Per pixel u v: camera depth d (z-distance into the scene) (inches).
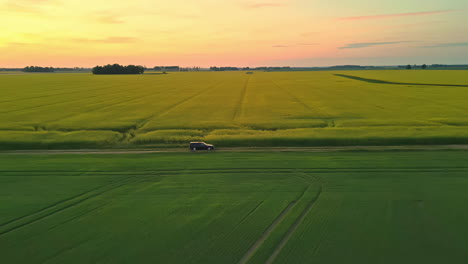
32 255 716.0
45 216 890.1
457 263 676.7
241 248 736.3
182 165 1342.3
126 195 1028.5
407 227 812.0
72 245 753.0
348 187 1067.9
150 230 815.7
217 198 999.6
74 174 1229.7
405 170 1227.9
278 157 1456.7
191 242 761.6
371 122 2313.0
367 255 705.6
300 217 871.1
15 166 1332.4
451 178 1130.0
